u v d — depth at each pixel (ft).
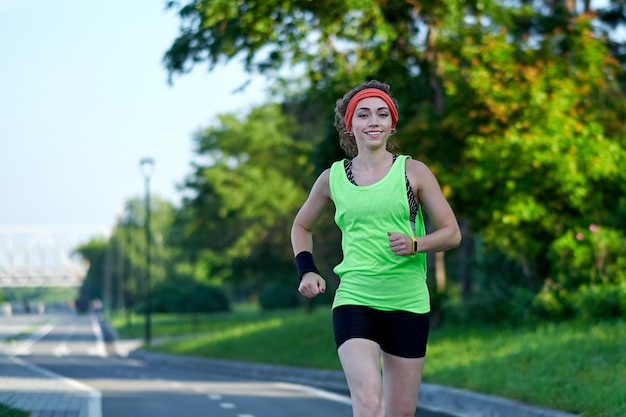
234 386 125.49
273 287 509.35
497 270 172.35
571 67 150.41
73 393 108.99
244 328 262.26
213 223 388.98
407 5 145.18
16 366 192.65
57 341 397.80
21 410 75.61
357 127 34.94
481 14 153.89
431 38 153.28
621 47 193.26
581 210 144.05
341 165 35.53
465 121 146.41
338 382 138.82
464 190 145.48
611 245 136.67
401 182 34.53
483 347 126.82
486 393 89.76
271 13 138.41
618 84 179.52
